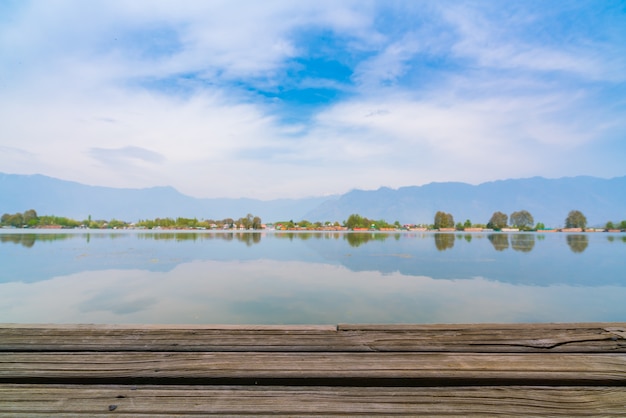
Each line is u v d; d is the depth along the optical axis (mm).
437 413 1332
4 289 9547
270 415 1306
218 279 11195
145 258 17156
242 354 1700
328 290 9547
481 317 7094
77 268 13531
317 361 1642
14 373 1500
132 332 1886
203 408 1341
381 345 1793
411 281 11062
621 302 8445
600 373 1555
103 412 1307
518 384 1507
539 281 11297
